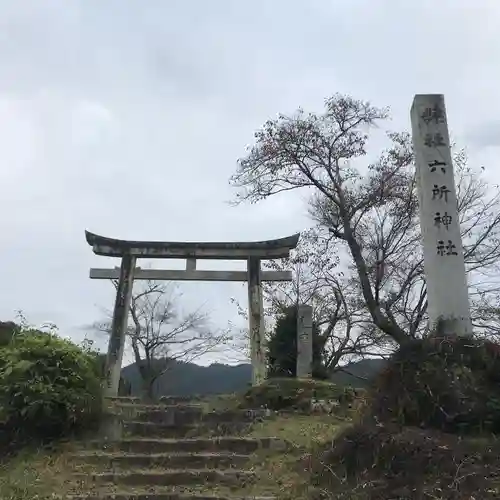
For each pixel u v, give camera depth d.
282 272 18.38
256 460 8.91
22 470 8.50
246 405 13.03
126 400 14.69
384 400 8.48
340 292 20.50
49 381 9.80
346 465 7.48
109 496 7.39
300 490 7.35
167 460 8.89
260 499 7.18
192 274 18.36
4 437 9.69
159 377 32.56
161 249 18.39
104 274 18.66
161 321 30.92
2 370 9.92
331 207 18.48
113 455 8.99
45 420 9.62
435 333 9.69
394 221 18.92
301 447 9.18
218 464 8.86
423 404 8.08
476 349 8.69
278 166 16.42
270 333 19.67
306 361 16.64
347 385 14.67
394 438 7.35
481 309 17.27
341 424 10.90
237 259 18.59
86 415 10.03
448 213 10.68
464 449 7.00
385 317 16.41
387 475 6.93
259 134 16.53
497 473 6.47
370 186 17.61
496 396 8.00
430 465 6.80
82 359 10.38
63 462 8.80
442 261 10.41
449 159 11.02
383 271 18.14
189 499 7.39
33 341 10.35
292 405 12.79
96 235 18.27
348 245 17.34
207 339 30.58
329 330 20.66
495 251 18.75
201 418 11.28
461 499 6.09
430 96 11.45
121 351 17.28
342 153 16.42
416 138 11.32
